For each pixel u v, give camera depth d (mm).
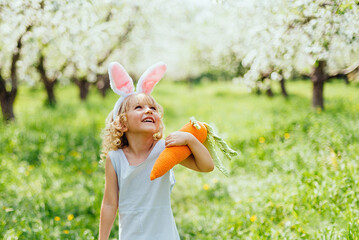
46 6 3385
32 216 3182
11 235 2664
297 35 3373
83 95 13148
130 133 1717
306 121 5988
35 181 4246
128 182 1679
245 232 2814
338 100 9531
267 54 4227
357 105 8188
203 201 3746
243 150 5082
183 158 1616
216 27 8453
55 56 7000
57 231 2939
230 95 16062
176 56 17516
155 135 1736
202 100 14406
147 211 1652
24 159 5152
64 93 18078
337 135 4531
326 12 2785
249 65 6766
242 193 3736
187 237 2934
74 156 5293
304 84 19203
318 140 4578
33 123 7281
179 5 7973
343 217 2592
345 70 5617
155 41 10609
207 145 1739
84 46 5297
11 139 5762
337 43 3152
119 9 5535
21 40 4617
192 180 4324
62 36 4625
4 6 3289
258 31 4250
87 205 3506
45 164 4836
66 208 3449
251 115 8180
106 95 15273
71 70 8469
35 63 7680
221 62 11969
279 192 3250
